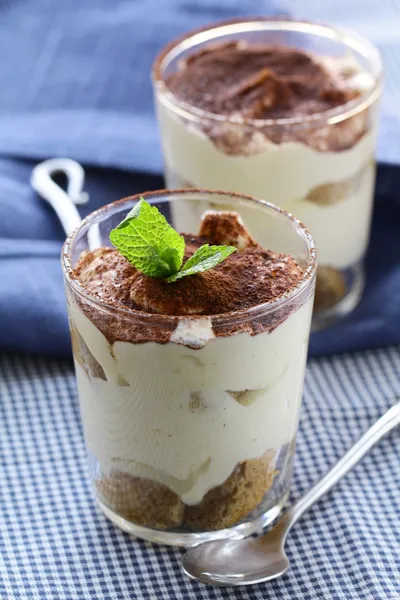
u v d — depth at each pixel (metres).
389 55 0.78
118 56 0.78
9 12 0.82
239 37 0.69
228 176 0.64
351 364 0.65
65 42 0.79
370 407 0.62
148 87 0.76
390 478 0.59
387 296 0.67
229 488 0.56
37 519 0.58
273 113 0.65
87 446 0.58
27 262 0.66
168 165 0.66
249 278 0.55
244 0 0.80
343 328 0.66
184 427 0.54
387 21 0.81
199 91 0.66
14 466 0.60
